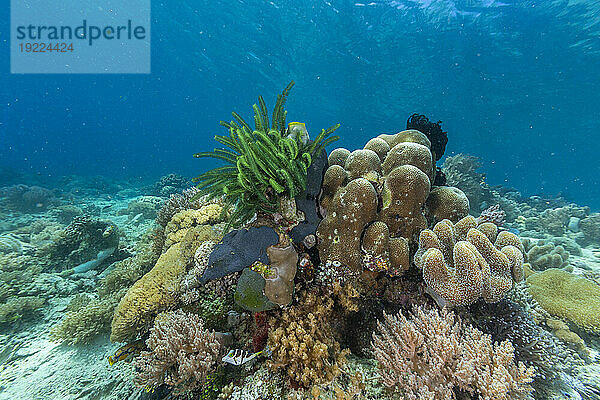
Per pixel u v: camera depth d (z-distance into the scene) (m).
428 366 2.55
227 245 2.93
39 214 13.30
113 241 7.74
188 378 3.00
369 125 45.47
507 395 2.22
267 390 2.75
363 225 3.24
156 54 38.66
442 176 4.85
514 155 54.47
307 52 28.22
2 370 4.12
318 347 2.72
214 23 26.86
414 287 3.35
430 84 29.06
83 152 83.31
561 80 24.34
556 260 5.67
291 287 3.06
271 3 22.59
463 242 2.64
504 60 23.36
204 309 3.80
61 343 4.54
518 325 2.87
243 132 3.26
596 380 2.92
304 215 3.42
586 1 17.08
